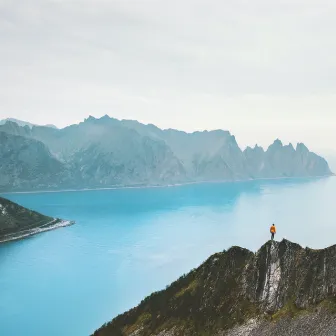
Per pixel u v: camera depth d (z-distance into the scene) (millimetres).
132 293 128750
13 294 130750
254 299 55000
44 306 118688
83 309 115188
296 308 50562
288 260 55344
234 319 54000
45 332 99938
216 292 59406
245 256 60750
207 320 56438
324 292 50094
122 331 65250
